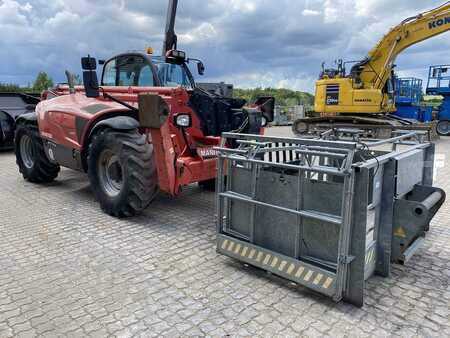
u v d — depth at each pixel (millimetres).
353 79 12375
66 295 2723
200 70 5844
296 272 2748
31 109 9836
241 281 2939
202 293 2760
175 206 4941
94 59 4336
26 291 2773
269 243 2947
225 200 3221
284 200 2799
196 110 4609
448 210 4812
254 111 5062
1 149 9594
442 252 3527
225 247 3225
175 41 6609
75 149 4973
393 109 13352
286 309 2559
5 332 2301
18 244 3637
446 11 11844
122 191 4180
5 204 4977
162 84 5027
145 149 4109
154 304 2613
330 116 12914
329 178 3461
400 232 2936
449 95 15477
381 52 12562
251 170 3014
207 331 2320
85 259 3316
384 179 2834
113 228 4094
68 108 5023
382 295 2750
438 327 2381
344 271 2518
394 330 2344
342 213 2430
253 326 2371
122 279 2961
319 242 2646
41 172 5953
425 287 2873
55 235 3873
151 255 3408
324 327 2363
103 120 4461
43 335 2277
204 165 4344
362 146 2863
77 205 4949
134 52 5152
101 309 2551
